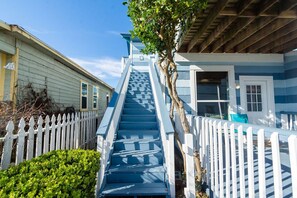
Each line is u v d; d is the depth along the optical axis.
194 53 5.66
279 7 3.21
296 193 1.41
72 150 2.67
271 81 5.82
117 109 4.43
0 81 4.83
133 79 7.99
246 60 5.80
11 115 3.67
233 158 2.16
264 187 1.70
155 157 3.54
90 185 2.20
